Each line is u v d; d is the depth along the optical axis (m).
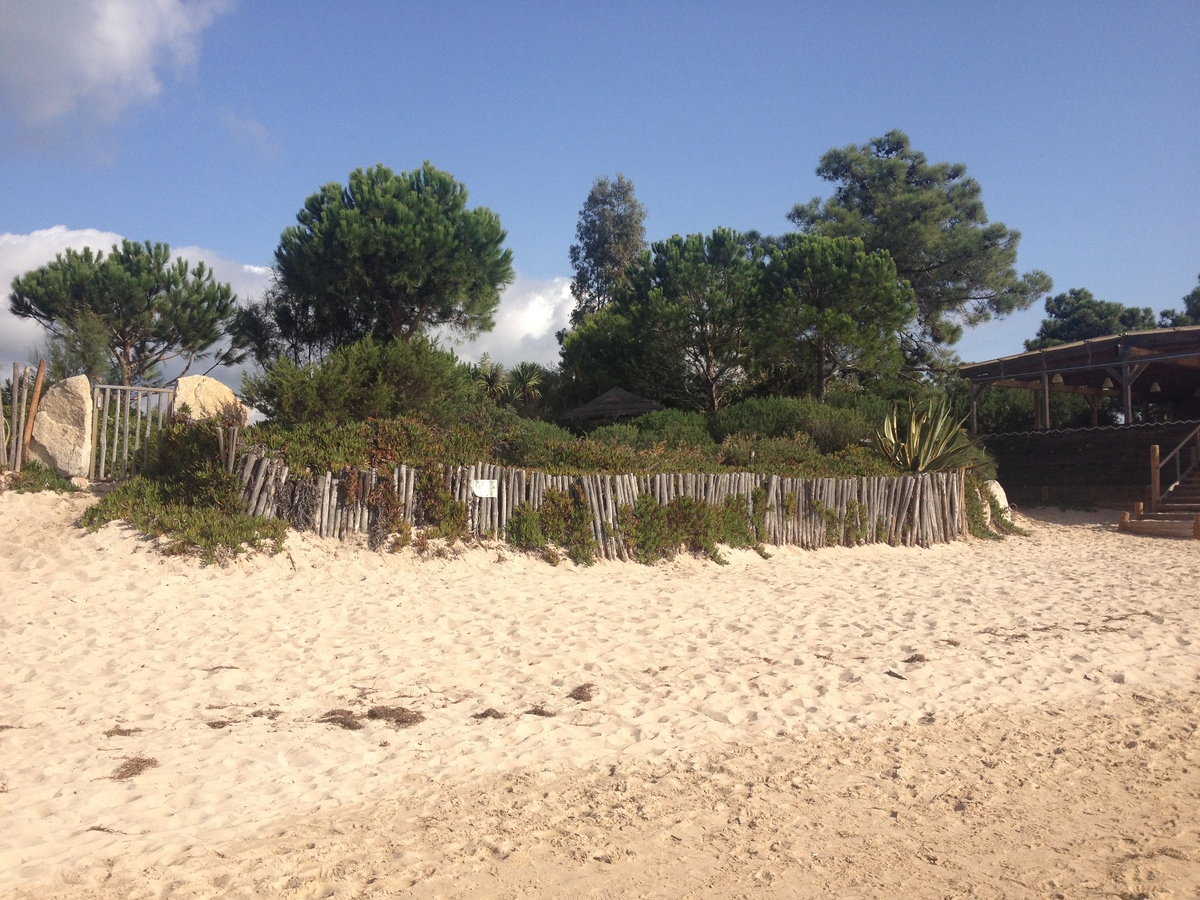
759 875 3.74
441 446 13.17
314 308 26.41
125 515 10.79
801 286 26.73
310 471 11.22
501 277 26.42
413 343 15.60
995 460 24.92
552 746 5.44
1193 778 4.96
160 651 7.53
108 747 5.23
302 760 5.12
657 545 12.71
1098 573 13.12
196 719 5.86
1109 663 7.59
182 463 11.86
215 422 11.68
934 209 35.12
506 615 9.25
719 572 12.49
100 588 9.14
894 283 26.58
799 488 14.89
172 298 26.78
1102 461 23.17
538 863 3.82
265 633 8.23
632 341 28.16
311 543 10.86
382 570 10.73
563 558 12.02
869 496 15.85
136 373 26.95
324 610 9.09
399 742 5.47
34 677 6.75
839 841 4.11
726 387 28.53
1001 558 15.09
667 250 27.58
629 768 5.06
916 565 14.02
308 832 4.11
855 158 38.56
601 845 4.02
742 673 7.19
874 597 10.84
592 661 7.56
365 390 14.45
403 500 11.52
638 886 3.63
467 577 10.87
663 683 6.91
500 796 4.61
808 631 8.83
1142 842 4.11
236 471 11.19
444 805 4.47
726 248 27.30
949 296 35.56
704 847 4.02
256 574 9.98
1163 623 9.27
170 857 3.79
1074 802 4.61
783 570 12.98
